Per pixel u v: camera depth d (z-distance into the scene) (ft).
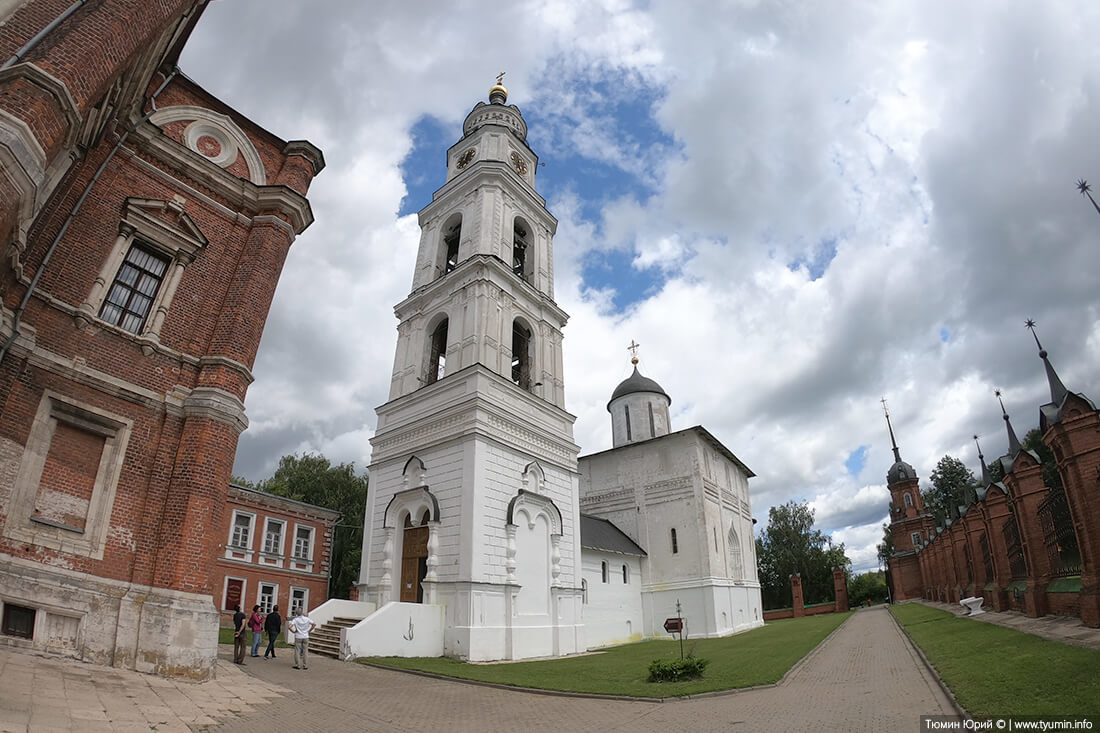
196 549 42.27
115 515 40.75
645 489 137.18
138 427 43.45
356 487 180.96
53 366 39.75
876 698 35.94
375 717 35.32
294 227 56.85
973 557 95.76
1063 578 56.39
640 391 165.78
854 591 270.87
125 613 38.78
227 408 46.47
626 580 123.44
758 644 83.41
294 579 121.19
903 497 242.99
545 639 82.43
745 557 151.33
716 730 30.83
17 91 29.63
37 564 36.52
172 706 30.81
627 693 43.75
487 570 76.18
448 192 112.37
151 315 46.39
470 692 46.98
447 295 99.45
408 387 96.84
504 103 129.70
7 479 36.11
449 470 82.53
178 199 50.24
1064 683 28.63
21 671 29.94
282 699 38.17
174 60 52.11
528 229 113.80
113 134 46.42
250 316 50.39
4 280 35.81
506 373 92.32
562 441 98.02
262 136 58.49
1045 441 52.95
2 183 28.43
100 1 35.24
